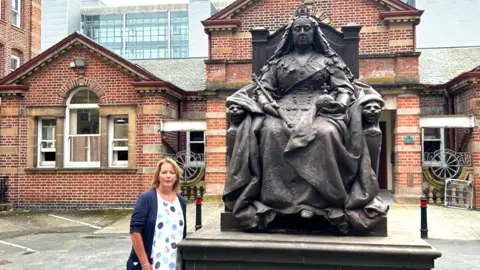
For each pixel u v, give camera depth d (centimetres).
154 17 7500
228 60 1734
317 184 488
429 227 1224
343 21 1781
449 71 2008
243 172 521
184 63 2419
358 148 505
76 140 1830
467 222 1305
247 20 1819
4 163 1823
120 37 7550
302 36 579
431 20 2992
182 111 1958
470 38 2956
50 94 1828
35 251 1051
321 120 515
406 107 1631
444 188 1648
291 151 497
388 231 529
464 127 1627
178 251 468
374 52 1748
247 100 553
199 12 3972
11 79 1834
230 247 461
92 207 1759
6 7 2717
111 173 1761
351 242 458
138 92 1750
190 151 1917
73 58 1814
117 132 1814
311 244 457
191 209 1545
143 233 414
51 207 1783
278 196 503
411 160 1620
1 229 1398
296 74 575
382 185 2008
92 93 1841
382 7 1755
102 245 1099
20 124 1834
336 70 575
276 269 458
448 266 824
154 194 423
